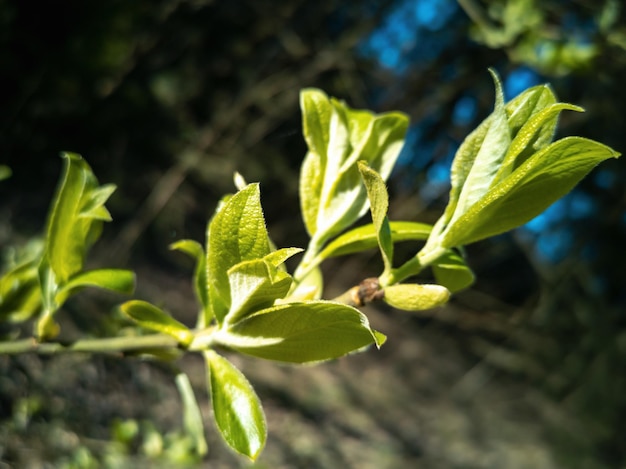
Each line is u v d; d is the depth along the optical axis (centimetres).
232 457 54
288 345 10
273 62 95
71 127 83
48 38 77
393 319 108
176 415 55
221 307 11
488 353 107
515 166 11
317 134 13
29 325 47
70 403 45
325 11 93
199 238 94
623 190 92
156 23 83
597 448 102
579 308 104
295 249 9
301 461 69
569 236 100
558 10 56
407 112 90
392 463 78
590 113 74
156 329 11
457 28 81
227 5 91
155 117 90
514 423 102
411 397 97
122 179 88
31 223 74
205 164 91
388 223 11
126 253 82
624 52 47
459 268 11
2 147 77
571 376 106
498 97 11
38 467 39
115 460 39
